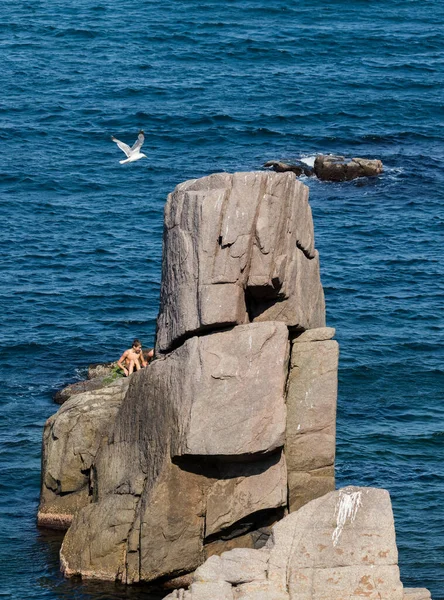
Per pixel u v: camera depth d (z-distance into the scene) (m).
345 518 81.94
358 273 176.88
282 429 94.69
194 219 98.38
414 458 122.12
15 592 94.19
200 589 78.25
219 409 94.81
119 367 131.12
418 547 103.25
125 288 169.88
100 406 107.19
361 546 80.31
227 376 95.50
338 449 123.75
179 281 99.62
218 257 97.25
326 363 101.56
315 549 80.56
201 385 95.31
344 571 79.00
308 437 99.81
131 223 194.00
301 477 99.31
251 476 96.44
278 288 99.88
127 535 97.06
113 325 158.50
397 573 78.75
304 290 105.75
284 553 80.81
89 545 98.00
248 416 94.69
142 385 100.31
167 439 95.75
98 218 195.50
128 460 100.38
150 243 186.12
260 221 97.94
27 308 161.62
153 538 95.06
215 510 95.81
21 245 183.12
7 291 166.62
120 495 99.00
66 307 162.88
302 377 101.31
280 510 98.38
